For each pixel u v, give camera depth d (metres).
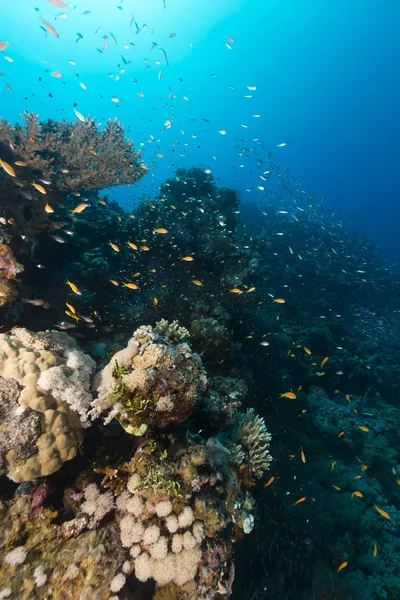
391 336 19.89
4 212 6.29
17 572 3.11
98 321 7.57
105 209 12.95
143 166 9.46
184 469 3.85
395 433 10.42
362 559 6.62
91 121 9.42
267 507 6.27
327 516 7.25
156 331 4.88
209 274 10.23
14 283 5.64
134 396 3.70
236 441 5.19
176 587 3.40
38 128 7.71
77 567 3.14
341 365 13.23
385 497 8.42
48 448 3.43
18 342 4.21
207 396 5.36
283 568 5.86
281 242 25.25
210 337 6.81
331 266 23.31
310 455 8.58
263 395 8.61
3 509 3.59
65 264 8.30
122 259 9.73
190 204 13.61
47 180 6.73
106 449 4.29
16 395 3.55
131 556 3.42
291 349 11.80
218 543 3.66
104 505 3.67
